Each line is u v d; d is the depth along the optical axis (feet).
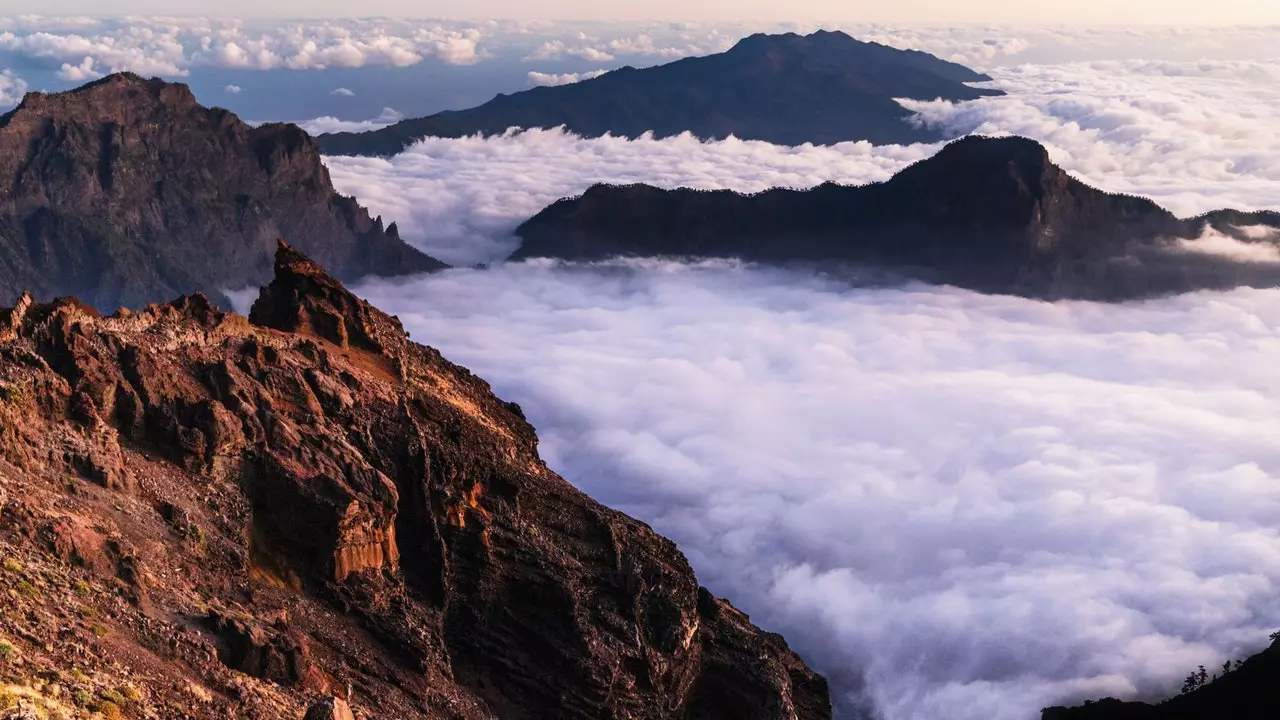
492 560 214.48
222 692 139.44
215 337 204.95
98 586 141.79
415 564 207.41
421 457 212.84
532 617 213.87
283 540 185.47
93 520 153.69
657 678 218.79
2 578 131.75
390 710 171.63
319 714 134.31
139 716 123.54
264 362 207.82
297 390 205.46
